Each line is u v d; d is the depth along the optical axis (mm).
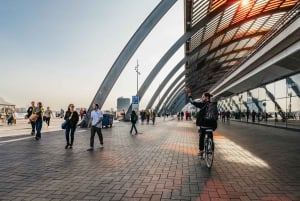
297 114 20844
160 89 43688
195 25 29469
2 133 15953
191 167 6609
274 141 13141
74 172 5969
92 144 9539
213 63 59219
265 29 38688
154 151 9305
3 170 6141
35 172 5957
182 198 4227
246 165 6953
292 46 16609
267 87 28375
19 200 4094
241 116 41156
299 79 20688
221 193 4500
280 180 5406
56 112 55781
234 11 29359
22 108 46844
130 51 22078
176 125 28500
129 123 32156
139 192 4520
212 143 6305
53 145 10750
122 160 7488
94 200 4109
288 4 29312
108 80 22172
